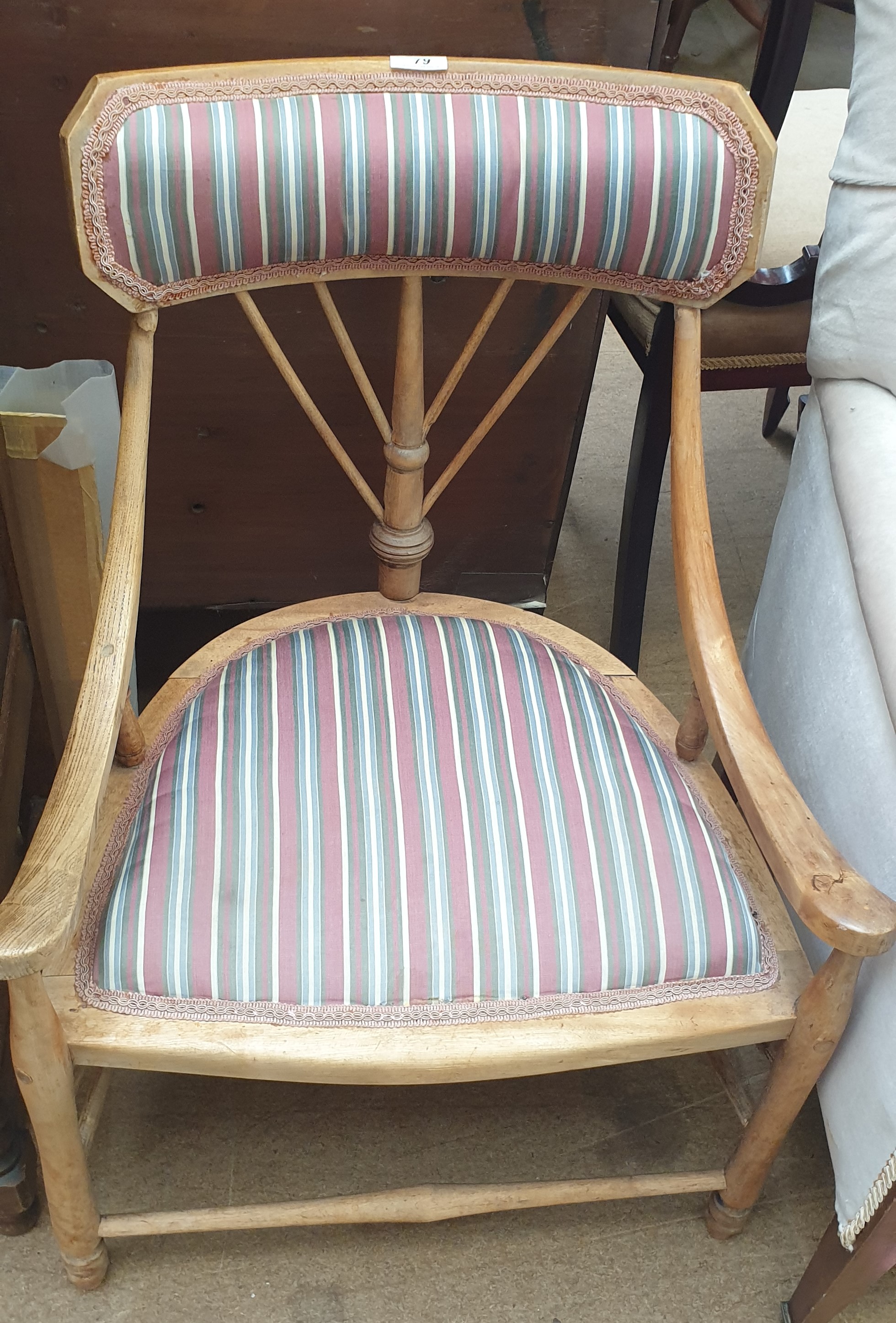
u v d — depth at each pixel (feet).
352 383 4.35
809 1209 3.90
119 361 4.19
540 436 4.61
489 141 2.94
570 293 4.15
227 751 3.13
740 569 6.17
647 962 2.88
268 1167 3.88
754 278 4.23
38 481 3.77
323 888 2.88
